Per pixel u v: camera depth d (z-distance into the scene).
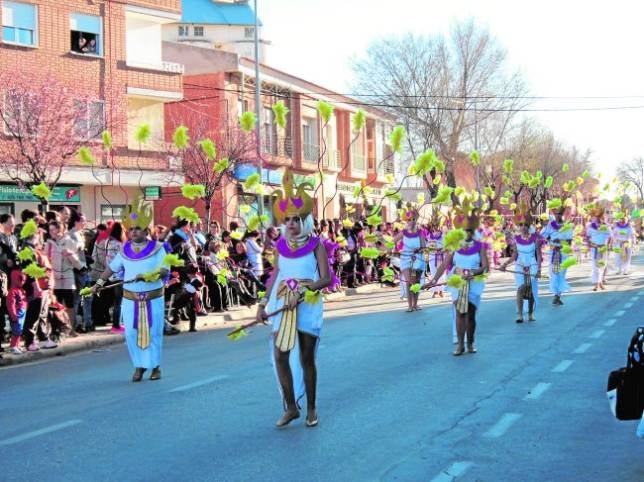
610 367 10.27
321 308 7.50
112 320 16.02
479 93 43.50
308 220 7.41
